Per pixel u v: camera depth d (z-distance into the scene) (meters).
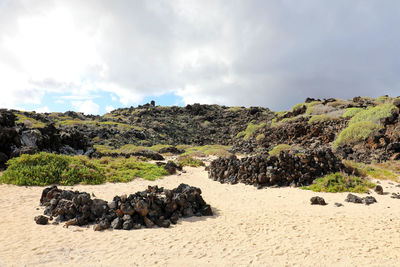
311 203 11.79
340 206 11.25
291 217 9.77
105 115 86.12
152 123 75.44
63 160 17.12
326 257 6.25
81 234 7.77
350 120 31.08
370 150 23.11
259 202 12.41
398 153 20.47
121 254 6.40
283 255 6.38
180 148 51.62
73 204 9.12
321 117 36.44
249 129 53.44
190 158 30.77
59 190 11.02
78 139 31.08
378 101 40.19
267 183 16.27
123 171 19.12
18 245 6.68
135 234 7.91
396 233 7.88
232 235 7.86
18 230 7.78
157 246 6.96
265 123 53.47
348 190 13.89
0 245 6.60
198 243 7.20
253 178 16.88
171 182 17.78
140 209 8.82
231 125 76.12
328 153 17.44
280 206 11.56
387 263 5.91
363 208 10.86
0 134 19.41
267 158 17.58
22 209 9.87
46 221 8.60
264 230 8.32
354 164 18.89
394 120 25.06
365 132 25.16
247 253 6.51
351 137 26.14
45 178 14.59
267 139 40.12
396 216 9.66
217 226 8.77
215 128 77.00
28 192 12.38
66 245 6.88
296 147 32.53
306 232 8.06
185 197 10.53
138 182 17.00
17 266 5.55
